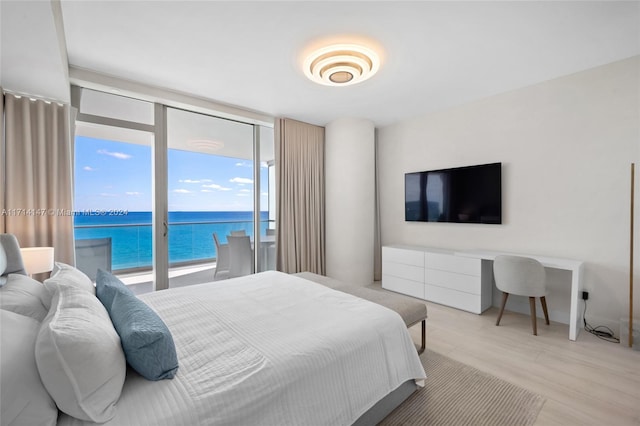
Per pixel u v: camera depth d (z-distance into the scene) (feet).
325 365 4.07
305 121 13.70
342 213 13.29
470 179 11.21
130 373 3.60
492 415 5.09
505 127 10.41
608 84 8.34
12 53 5.61
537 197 9.72
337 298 6.44
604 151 8.44
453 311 10.30
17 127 7.51
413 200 13.21
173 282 11.44
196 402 3.07
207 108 11.02
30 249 6.32
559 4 5.88
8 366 2.52
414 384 5.66
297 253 13.55
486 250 10.99
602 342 7.86
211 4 5.84
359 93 10.44
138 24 6.46
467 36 7.00
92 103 9.34
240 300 6.29
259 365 3.74
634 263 8.00
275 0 5.75
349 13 6.17
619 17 6.28
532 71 8.79
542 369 6.55
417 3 5.89
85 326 3.14
